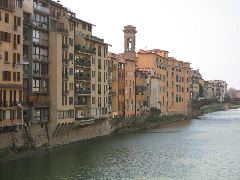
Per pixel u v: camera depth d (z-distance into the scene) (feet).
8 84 232.73
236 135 373.40
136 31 498.28
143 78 463.01
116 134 371.76
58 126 277.64
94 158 247.09
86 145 297.33
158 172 213.87
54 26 278.67
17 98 240.53
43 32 272.72
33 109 260.42
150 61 515.09
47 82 276.82
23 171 205.57
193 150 284.41
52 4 281.13
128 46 497.87
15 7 238.07
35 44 263.70
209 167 226.79
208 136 365.40
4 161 224.33
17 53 240.12
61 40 281.95
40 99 269.03
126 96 409.69
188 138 349.82
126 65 412.16
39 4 268.82
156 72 521.24
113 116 378.32
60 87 280.31
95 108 337.93
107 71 362.33
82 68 318.86
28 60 258.78
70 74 294.46
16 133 242.17
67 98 289.33
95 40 335.47
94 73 336.90
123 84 402.52
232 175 208.03
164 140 335.06
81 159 241.96
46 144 270.87
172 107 576.20
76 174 205.26
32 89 262.06
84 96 323.98
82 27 328.08
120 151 275.39
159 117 509.76
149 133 387.55
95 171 213.25
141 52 518.78
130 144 308.81
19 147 243.81
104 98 355.36
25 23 253.85
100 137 344.08
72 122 295.07
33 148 255.09
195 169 221.66
